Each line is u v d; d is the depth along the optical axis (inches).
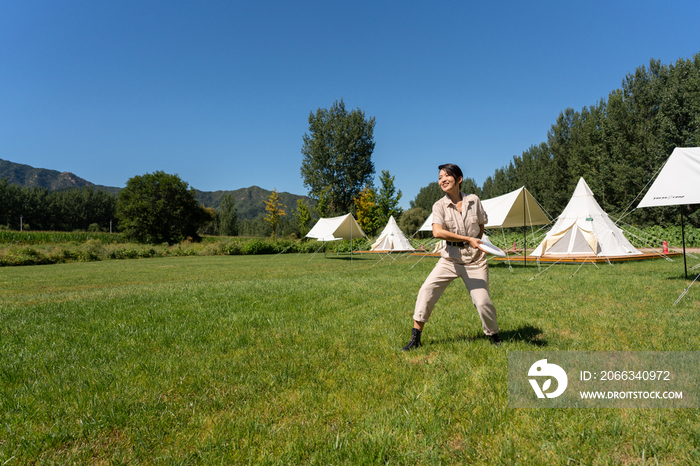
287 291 270.7
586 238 501.7
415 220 2062.0
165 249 1251.8
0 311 219.1
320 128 1937.7
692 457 60.8
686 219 1053.2
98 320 184.1
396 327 156.8
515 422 75.0
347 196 1975.9
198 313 197.0
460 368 104.0
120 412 82.4
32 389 97.3
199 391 94.3
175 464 62.9
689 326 143.1
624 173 1190.9
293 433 72.9
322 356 119.7
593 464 60.7
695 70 1071.0
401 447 66.7
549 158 1801.2
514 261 544.7
